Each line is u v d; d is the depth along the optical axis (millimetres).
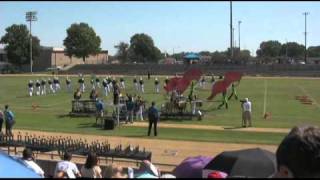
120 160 22953
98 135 33812
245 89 75625
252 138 32438
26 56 154125
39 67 157250
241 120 42125
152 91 72188
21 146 25031
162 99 60094
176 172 9914
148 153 23125
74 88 79250
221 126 38594
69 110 50062
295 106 53188
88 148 23812
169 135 33812
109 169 6012
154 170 13086
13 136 29797
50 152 24078
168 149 28172
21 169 6301
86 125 39281
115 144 29953
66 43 165750
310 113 47094
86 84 86875
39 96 66562
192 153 26938
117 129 36938
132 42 193875
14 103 57781
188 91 70000
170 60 198125
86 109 45594
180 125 39188
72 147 24031
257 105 54562
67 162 13484
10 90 76000
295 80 98188
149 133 33719
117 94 41125
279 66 122062
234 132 35312
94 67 138875
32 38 155750
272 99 60938
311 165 3348
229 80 52188
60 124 39875
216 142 30703
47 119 43125
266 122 40969
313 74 115812
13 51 152500
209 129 36875
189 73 47188
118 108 39906
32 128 37125
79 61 181750
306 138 3391
